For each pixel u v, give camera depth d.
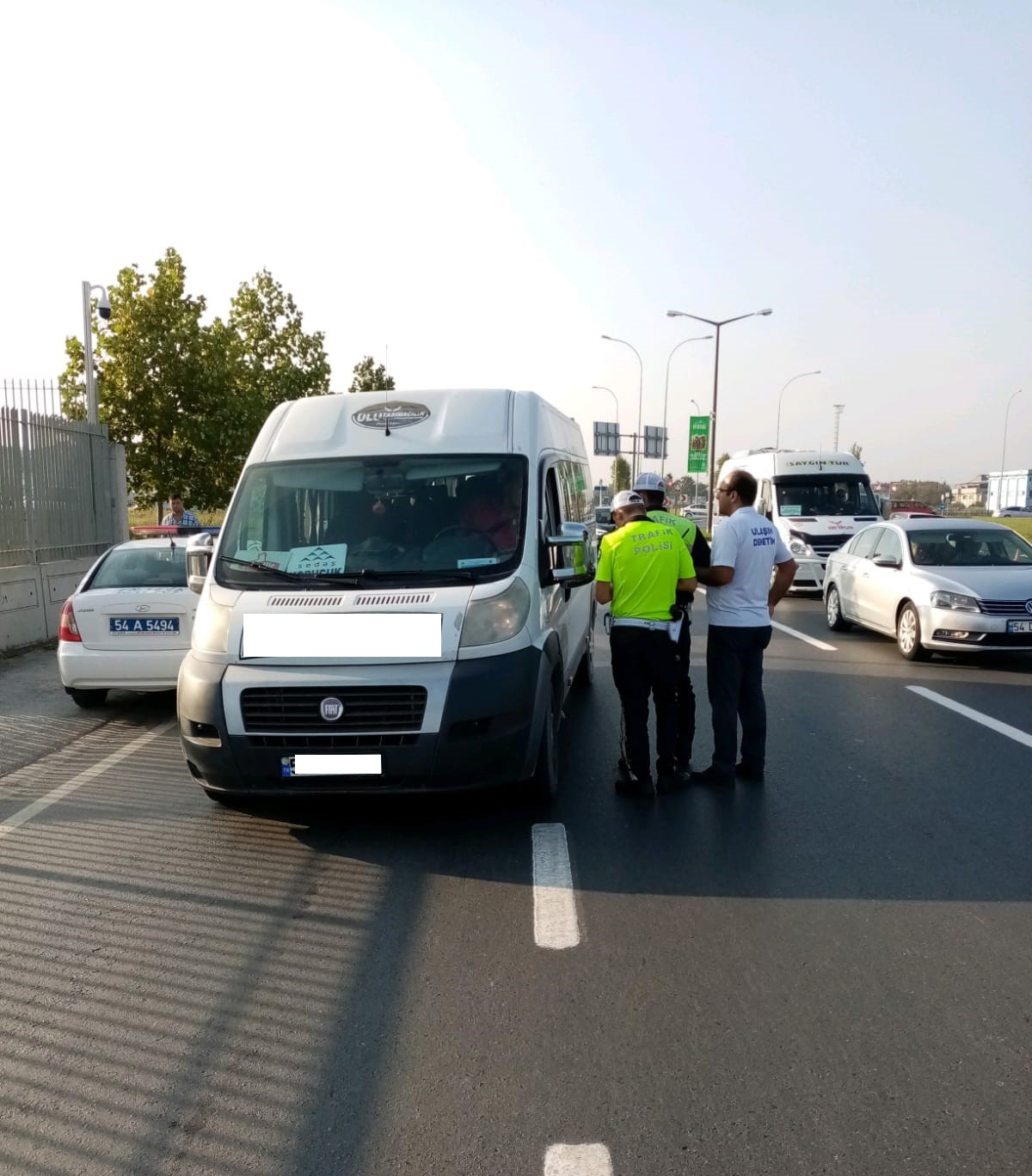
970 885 4.64
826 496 20.03
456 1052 3.31
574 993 3.69
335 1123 2.96
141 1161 2.83
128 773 6.93
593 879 4.78
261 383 33.81
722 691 6.25
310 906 4.56
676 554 6.02
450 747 5.07
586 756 7.08
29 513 13.28
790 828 5.47
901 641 11.52
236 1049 3.39
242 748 5.12
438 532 5.83
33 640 12.91
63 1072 3.28
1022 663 11.12
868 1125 2.87
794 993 3.65
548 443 6.92
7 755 7.48
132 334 24.14
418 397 6.66
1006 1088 3.04
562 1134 2.87
